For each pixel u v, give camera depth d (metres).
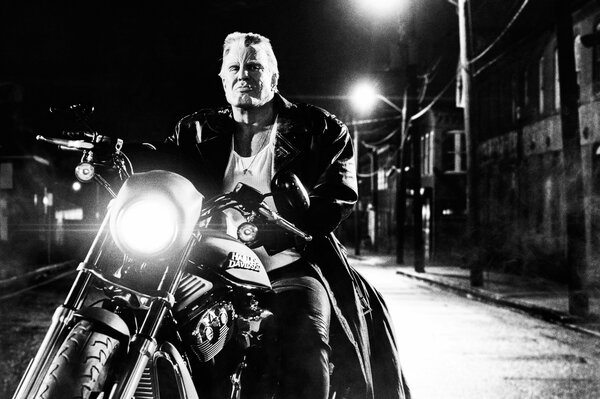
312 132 3.57
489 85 32.28
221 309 2.93
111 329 2.50
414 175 29.23
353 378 3.35
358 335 3.40
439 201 40.53
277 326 3.21
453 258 39.56
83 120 3.03
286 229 2.96
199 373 3.03
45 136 3.04
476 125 21.61
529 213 26.84
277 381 3.14
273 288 3.33
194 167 3.63
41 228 39.41
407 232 48.12
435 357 9.88
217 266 2.95
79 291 2.57
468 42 21.69
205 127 3.65
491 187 31.30
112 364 2.55
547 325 13.58
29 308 14.92
